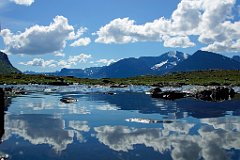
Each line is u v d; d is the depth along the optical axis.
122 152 23.00
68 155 22.11
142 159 21.19
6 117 41.69
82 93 101.88
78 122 37.53
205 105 60.38
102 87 162.25
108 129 32.59
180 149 23.81
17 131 31.17
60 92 106.56
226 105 60.28
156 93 83.38
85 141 26.75
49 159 21.05
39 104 60.09
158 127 33.91
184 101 70.56
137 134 29.92
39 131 31.33
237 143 25.81
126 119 40.09
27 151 23.09
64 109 51.91
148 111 49.72
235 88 141.25
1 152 22.77
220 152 22.84
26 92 102.50
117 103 64.44
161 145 25.19
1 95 32.62
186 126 34.59
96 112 48.00
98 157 21.66
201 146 24.77
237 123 36.69
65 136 28.83
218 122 37.44
